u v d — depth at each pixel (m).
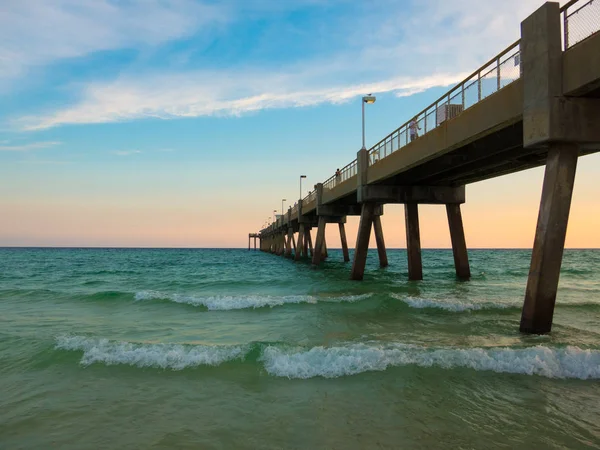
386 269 36.06
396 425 5.32
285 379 6.99
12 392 6.59
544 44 9.08
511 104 10.52
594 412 5.67
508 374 7.09
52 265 52.38
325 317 12.98
